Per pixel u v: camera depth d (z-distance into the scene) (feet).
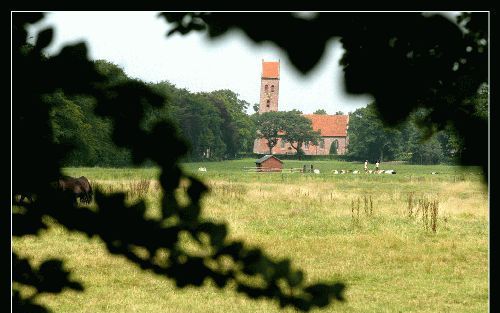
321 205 320.29
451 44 21.01
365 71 21.18
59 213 30.22
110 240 30.78
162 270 31.73
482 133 20.88
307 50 20.67
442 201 317.63
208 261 32.96
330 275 148.15
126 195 31.48
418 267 161.79
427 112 21.95
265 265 34.63
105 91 28.89
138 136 28.86
